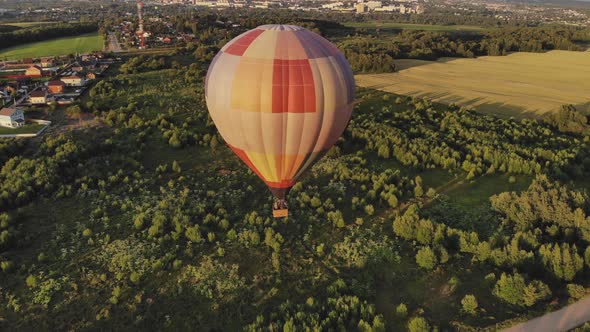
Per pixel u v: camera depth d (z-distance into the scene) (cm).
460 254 3862
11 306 3294
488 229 4278
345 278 3628
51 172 5069
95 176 5181
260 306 3341
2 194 4553
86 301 3359
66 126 7025
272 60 2834
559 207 4150
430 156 5822
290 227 4306
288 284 3569
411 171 5625
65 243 4025
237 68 2891
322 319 3095
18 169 5119
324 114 2920
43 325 3139
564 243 3597
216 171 5572
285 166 3162
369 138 6372
